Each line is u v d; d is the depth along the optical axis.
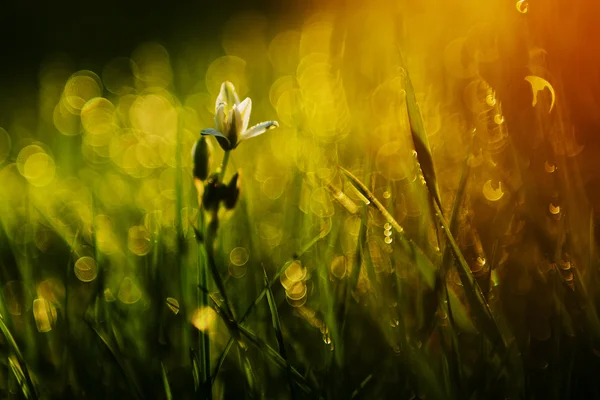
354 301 0.45
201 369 0.40
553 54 0.48
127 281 0.51
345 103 0.70
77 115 1.28
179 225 0.44
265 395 0.42
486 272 0.44
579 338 0.41
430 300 0.41
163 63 1.54
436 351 0.43
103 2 2.03
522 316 0.44
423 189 0.44
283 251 0.51
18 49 1.85
